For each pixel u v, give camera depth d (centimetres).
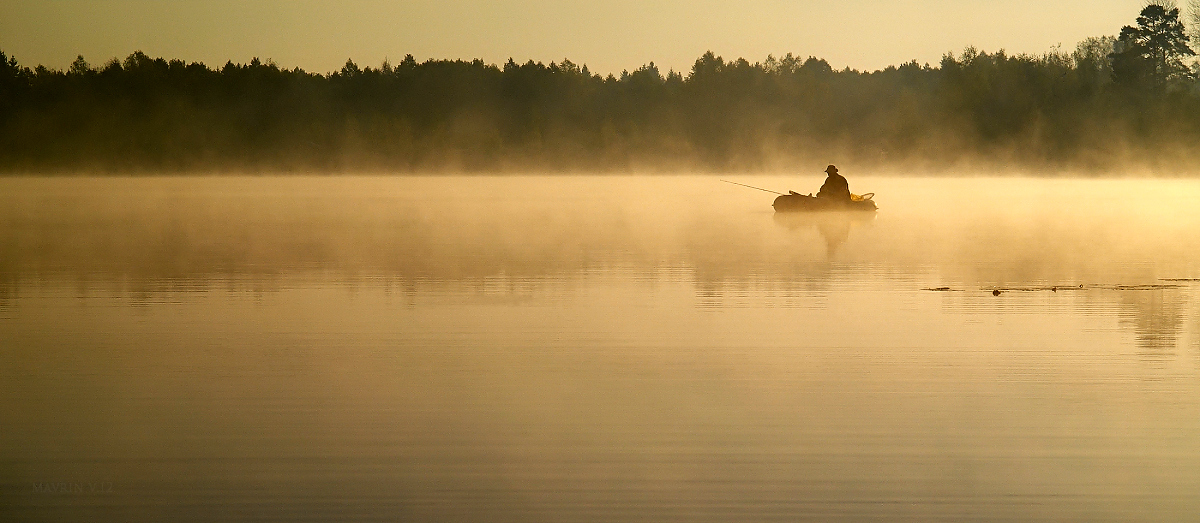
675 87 11756
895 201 4525
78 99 10600
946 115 9175
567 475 661
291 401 829
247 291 1459
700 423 768
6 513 601
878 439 729
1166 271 1700
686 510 607
